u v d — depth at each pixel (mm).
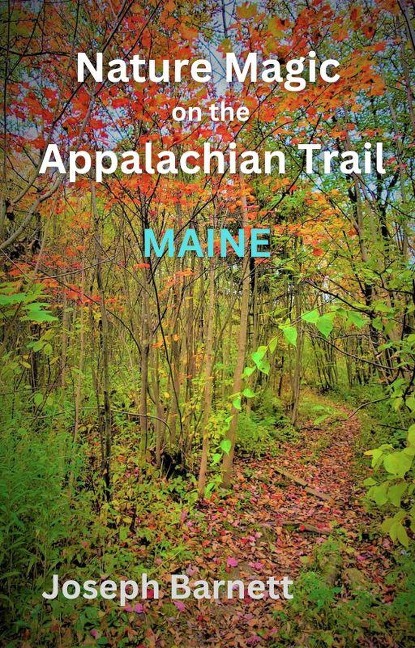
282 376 12328
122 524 4285
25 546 3070
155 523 4473
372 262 3684
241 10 2801
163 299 5871
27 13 2631
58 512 3188
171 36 3133
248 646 3131
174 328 5695
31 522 3059
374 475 6086
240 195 4738
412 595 3154
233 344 9336
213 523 4953
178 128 3477
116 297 5859
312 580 3609
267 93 3309
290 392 12758
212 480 5445
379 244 4246
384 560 4156
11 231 3449
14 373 4164
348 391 15133
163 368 6227
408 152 5238
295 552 4559
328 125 5426
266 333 9922
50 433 3887
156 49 3104
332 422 11125
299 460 7918
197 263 6371
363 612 3246
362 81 3273
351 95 3775
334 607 3402
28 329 4520
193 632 3244
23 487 2887
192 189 4008
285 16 3869
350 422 11031
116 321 7344
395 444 5945
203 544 4484
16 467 3016
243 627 3326
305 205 5883
